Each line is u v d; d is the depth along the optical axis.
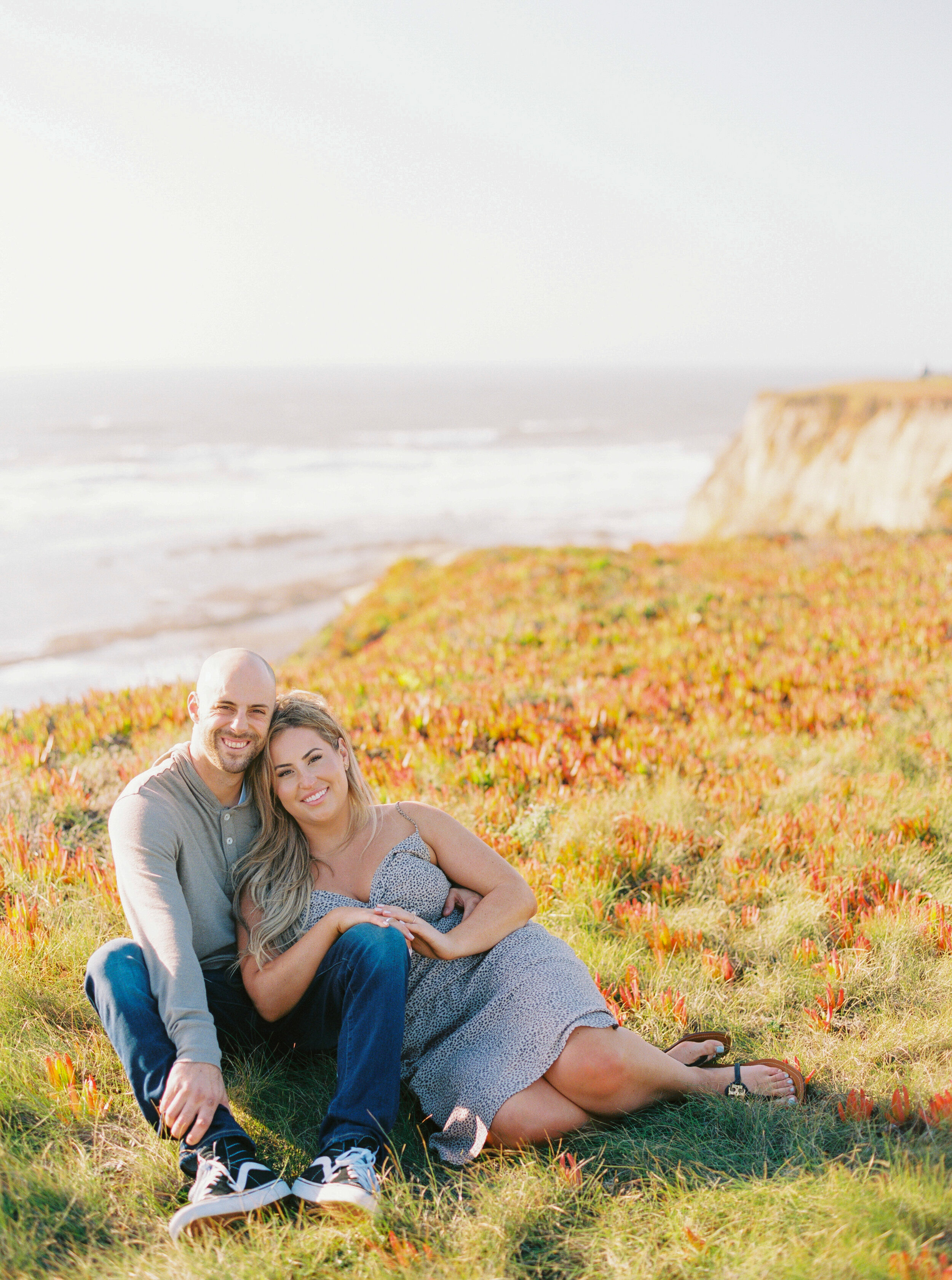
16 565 35.41
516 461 85.50
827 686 8.50
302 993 3.31
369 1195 2.70
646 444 109.25
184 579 33.72
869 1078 3.44
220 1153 2.82
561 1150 3.08
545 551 21.06
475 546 41.19
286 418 154.50
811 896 4.82
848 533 19.72
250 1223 2.71
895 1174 2.80
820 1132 3.13
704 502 42.78
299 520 48.31
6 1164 2.90
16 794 6.08
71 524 45.38
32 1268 2.59
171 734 7.45
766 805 5.98
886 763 6.62
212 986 3.49
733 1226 2.71
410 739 7.01
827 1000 3.88
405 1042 3.40
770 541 20.00
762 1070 3.39
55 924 4.36
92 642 24.69
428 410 181.62
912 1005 3.90
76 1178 2.93
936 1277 2.36
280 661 19.61
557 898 4.84
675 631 11.32
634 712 7.99
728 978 4.18
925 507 26.91
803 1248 2.54
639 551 20.36
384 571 35.03
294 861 3.50
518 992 3.26
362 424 142.38
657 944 4.39
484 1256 2.66
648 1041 3.76
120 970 3.11
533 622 12.59
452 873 3.62
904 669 8.73
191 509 51.75
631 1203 2.84
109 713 8.16
